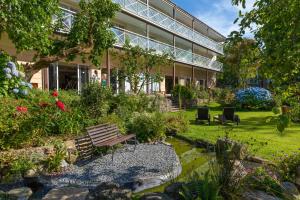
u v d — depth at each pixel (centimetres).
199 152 840
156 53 1842
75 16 1110
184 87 2252
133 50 1620
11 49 1236
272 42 254
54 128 742
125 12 1844
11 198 451
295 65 253
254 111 1992
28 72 948
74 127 782
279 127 260
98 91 1066
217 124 1348
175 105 2064
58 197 436
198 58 3014
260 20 276
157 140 973
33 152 610
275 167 535
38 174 579
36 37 793
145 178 554
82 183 550
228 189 384
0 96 700
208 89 2845
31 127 658
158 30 2439
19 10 660
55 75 1440
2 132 606
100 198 378
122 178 580
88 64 1658
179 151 855
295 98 281
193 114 1747
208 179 386
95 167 655
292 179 499
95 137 719
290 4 241
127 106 1184
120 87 1638
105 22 1142
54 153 641
